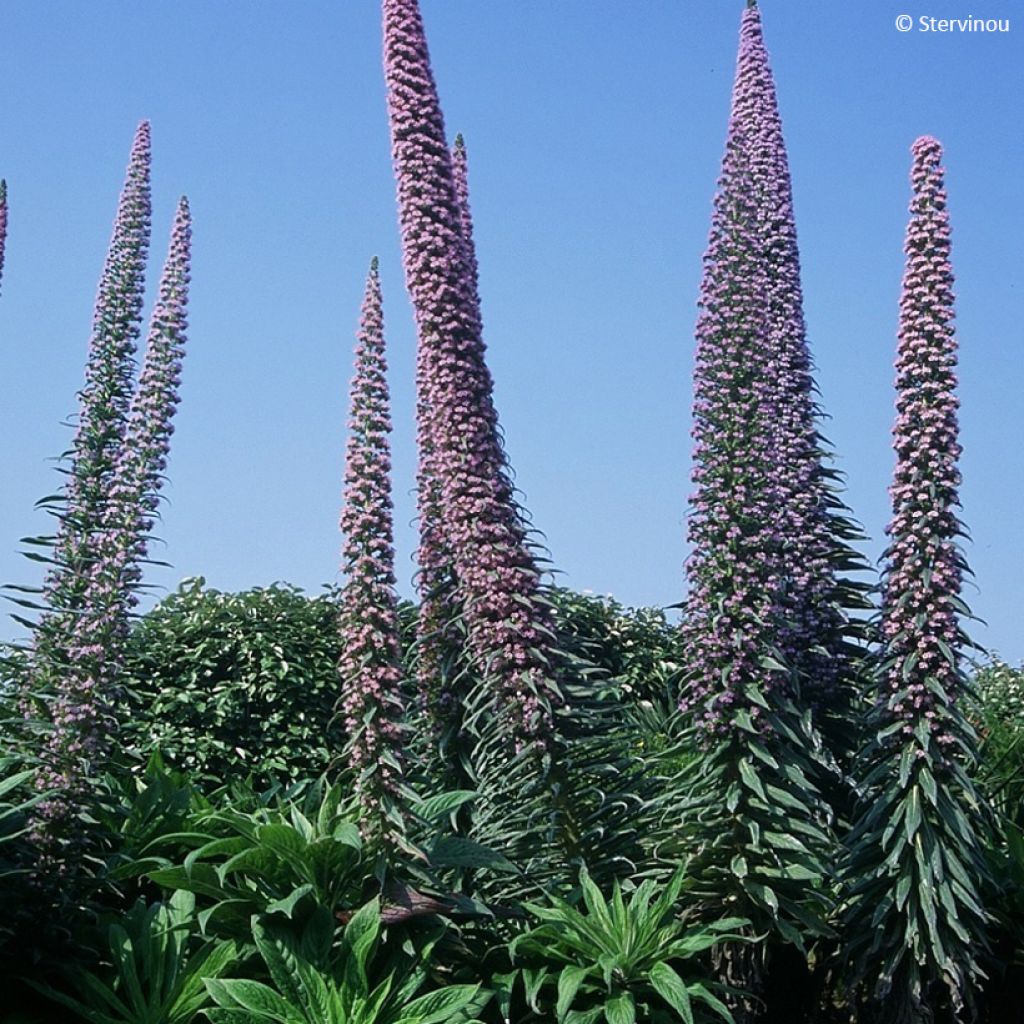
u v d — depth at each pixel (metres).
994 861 10.66
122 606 8.76
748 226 10.20
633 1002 8.81
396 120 10.11
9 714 8.90
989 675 16.95
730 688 9.62
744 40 12.43
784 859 9.58
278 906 8.35
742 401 10.00
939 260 9.88
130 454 8.85
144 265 9.78
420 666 10.80
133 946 8.81
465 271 10.15
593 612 16.28
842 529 11.51
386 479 8.96
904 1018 9.48
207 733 14.52
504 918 9.55
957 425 9.84
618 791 9.82
